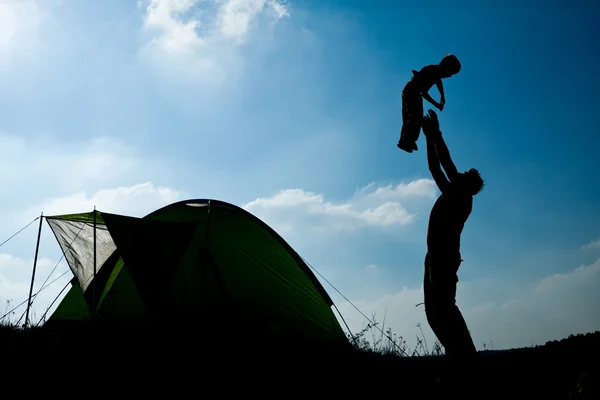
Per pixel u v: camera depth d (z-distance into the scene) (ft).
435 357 28.58
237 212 44.09
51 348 28.40
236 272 41.06
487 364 20.61
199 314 38.24
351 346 35.32
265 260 42.75
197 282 40.01
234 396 21.25
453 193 19.02
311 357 29.84
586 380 15.60
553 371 18.76
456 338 17.89
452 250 18.56
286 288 41.86
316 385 22.89
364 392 21.44
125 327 36.24
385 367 26.30
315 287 43.04
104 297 42.86
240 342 33.58
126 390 21.49
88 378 22.85
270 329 39.06
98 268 43.04
